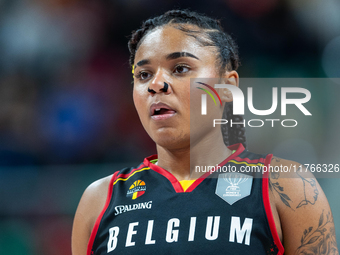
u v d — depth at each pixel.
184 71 4.23
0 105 17.33
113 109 17.81
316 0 18.84
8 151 16.80
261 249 3.79
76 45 18.53
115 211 4.43
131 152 17.20
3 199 11.77
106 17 18.92
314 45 18.77
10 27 18.47
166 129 4.21
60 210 11.89
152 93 4.20
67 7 18.86
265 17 18.92
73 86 18.06
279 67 18.59
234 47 5.02
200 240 3.88
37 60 18.16
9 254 11.61
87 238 4.79
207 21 4.69
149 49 4.34
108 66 18.53
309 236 3.91
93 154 17.17
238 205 4.00
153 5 19.08
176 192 4.30
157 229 4.07
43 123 17.44
